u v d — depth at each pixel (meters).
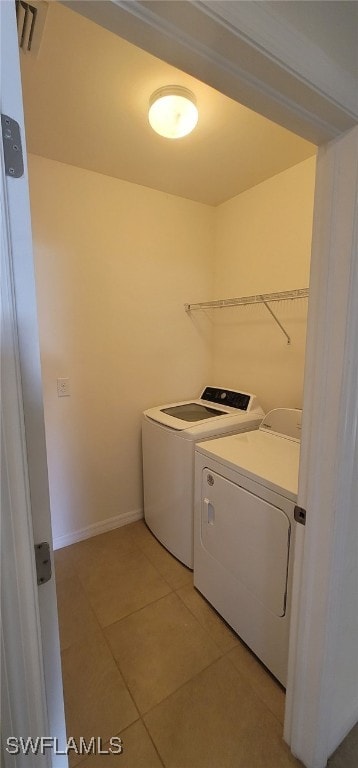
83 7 0.46
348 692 1.12
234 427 1.90
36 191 1.79
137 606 1.68
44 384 1.96
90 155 1.77
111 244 2.07
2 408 0.44
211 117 1.45
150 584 1.82
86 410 2.13
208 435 1.80
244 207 2.23
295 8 0.59
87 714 1.19
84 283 2.01
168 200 2.26
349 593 1.01
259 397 2.26
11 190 0.43
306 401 0.90
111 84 1.25
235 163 1.85
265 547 1.28
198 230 2.43
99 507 2.28
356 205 0.73
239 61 0.57
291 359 2.02
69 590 1.78
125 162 1.84
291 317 2.00
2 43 0.40
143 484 2.41
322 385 0.85
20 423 0.46
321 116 0.69
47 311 1.91
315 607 0.95
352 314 0.78
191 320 2.50
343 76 0.68
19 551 0.48
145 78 1.23
